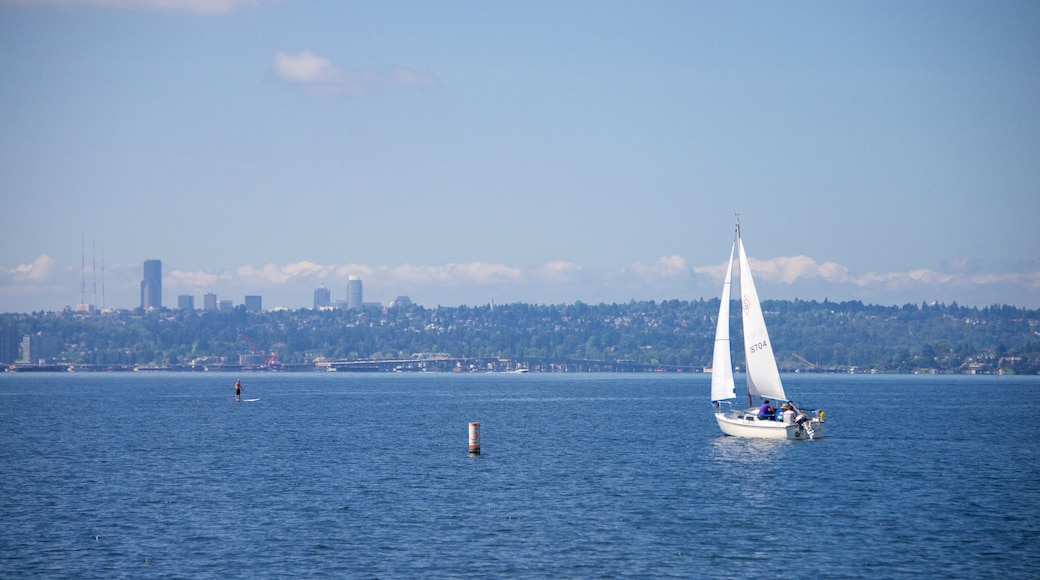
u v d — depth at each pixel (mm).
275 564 68938
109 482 103500
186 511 86562
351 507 88250
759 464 117062
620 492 96188
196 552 72062
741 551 72250
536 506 88688
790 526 80250
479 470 112500
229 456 127625
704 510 86812
